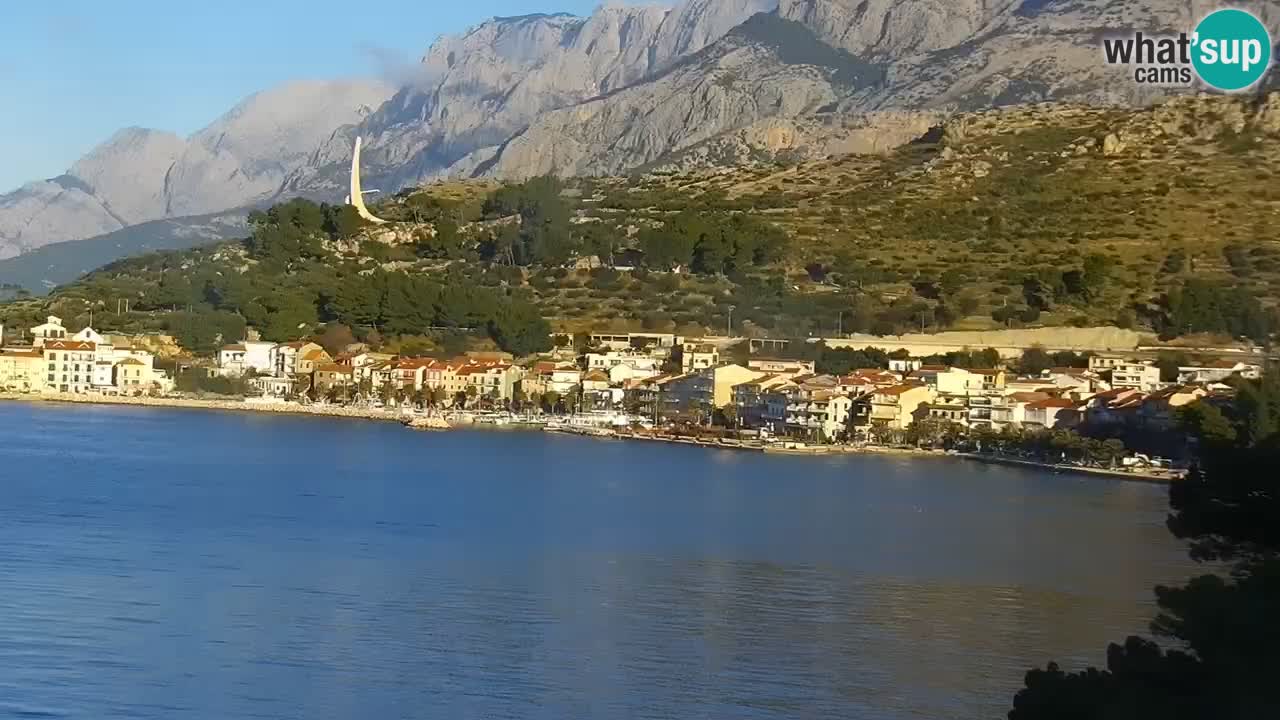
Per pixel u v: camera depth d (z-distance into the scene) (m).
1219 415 85.62
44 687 89.19
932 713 88.62
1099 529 167.50
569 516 172.62
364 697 89.56
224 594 116.50
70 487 185.50
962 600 120.88
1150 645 56.59
